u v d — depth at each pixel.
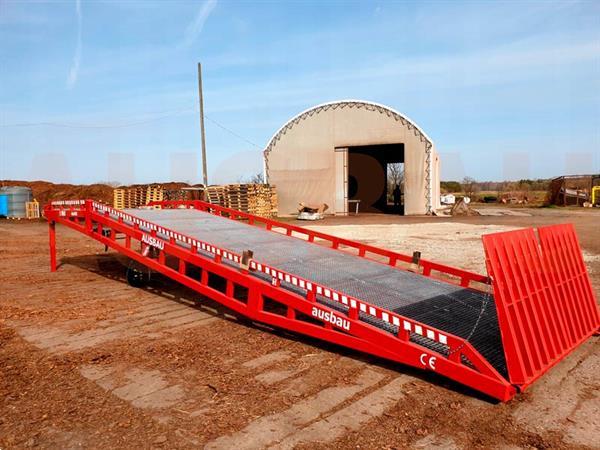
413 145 29.91
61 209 9.76
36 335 5.98
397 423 3.75
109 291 8.49
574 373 4.74
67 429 3.64
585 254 12.39
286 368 4.87
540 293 4.77
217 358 5.16
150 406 4.03
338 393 4.28
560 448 3.39
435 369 4.32
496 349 4.49
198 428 3.66
